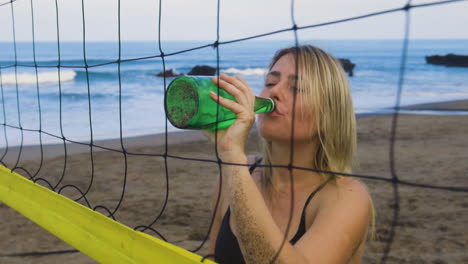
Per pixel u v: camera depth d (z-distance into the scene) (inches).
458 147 287.9
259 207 38.0
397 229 148.6
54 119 460.4
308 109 44.0
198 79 43.4
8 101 568.4
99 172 234.2
